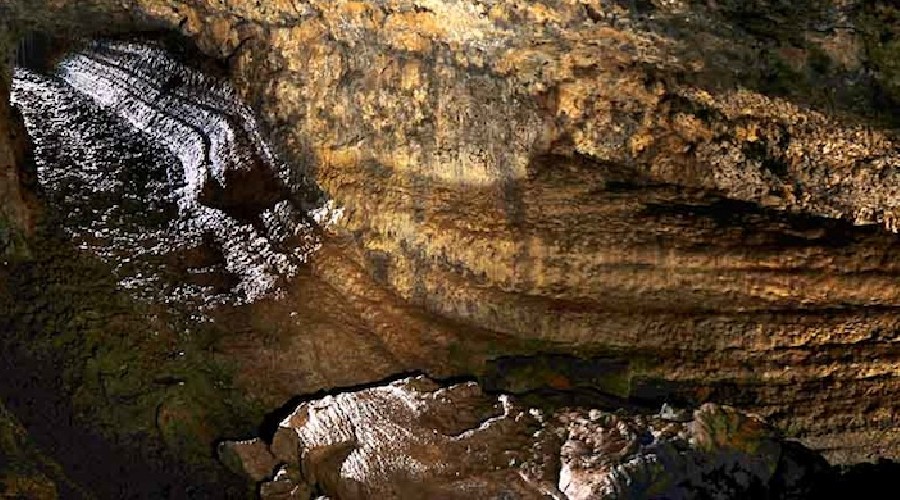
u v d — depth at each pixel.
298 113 4.33
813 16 2.77
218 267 4.32
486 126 3.90
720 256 3.61
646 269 3.71
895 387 3.40
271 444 3.53
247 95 4.63
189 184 4.85
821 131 3.34
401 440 3.30
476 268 3.91
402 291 4.04
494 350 3.89
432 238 3.96
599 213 3.81
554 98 3.83
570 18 3.19
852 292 3.48
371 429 3.37
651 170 3.89
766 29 2.92
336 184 4.18
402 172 4.05
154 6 4.54
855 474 3.41
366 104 4.07
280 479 3.39
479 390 3.58
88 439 3.63
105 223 4.55
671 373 3.66
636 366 3.71
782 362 3.54
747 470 3.16
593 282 3.79
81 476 3.50
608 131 3.86
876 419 3.41
